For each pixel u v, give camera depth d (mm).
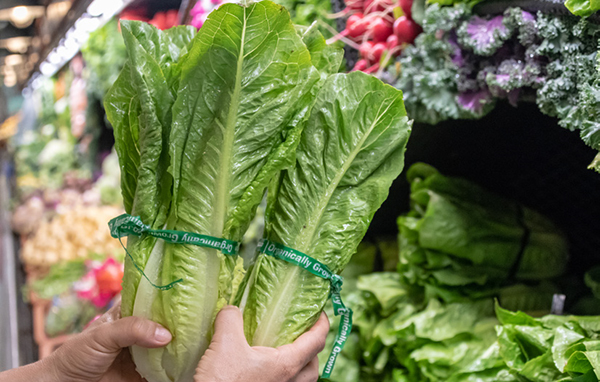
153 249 909
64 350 937
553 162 1758
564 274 1697
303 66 910
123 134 958
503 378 1299
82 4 3182
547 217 1793
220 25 833
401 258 1730
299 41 883
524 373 1220
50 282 3820
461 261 1648
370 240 2189
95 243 3922
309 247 970
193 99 890
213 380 837
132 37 875
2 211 5387
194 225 899
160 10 3484
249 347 883
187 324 895
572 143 1662
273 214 1006
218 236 905
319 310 969
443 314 1562
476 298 1606
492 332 1485
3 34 5039
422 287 1720
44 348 3598
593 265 1716
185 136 904
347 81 990
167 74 946
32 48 5176
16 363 3529
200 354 921
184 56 932
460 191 1778
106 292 3088
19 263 4426
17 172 6207
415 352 1498
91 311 3410
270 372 875
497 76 1194
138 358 938
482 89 1292
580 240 1756
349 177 1003
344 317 1037
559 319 1284
